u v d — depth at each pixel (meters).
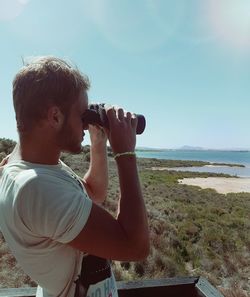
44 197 0.94
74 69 1.06
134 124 1.12
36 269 1.02
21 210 0.95
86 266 1.08
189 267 9.95
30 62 1.04
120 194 1.03
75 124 1.07
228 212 21.28
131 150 1.07
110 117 1.08
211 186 44.28
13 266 7.02
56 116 1.01
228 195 33.03
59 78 1.00
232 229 15.59
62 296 1.06
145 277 8.09
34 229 0.96
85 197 0.99
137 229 0.96
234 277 9.43
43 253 0.99
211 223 16.09
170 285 1.63
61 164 1.23
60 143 1.06
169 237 12.18
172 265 9.16
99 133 1.44
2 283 6.23
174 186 38.03
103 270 1.11
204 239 13.02
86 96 1.11
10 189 1.00
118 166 1.05
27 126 1.04
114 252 0.95
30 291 1.56
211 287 1.59
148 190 30.80
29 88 0.99
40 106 1.00
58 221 0.92
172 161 122.56
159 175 56.16
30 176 0.97
